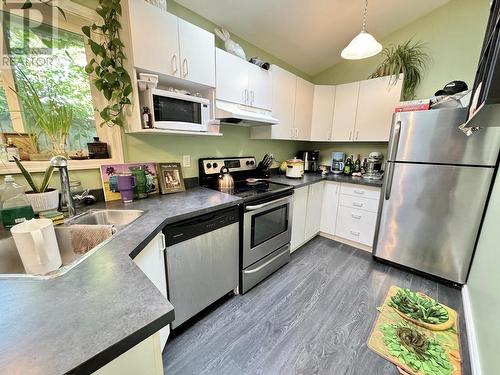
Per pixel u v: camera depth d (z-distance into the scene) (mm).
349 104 2762
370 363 1240
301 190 2371
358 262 2326
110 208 1329
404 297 1756
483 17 2131
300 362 1242
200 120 1600
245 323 1510
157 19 1272
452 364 1235
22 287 590
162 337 1221
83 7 1251
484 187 1723
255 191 1875
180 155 1897
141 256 942
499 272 1237
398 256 2195
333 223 2789
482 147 1687
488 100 573
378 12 2225
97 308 511
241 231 1681
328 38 2463
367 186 2439
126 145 1551
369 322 1522
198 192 1807
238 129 2381
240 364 1227
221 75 1707
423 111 1889
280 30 2195
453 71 2334
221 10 1819
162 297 556
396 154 2080
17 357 386
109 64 1276
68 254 1041
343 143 3225
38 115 1154
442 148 1844
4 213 976
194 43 1475
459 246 1879
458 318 1576
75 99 1354
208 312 1606
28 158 1218
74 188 1282
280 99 2340
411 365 1226
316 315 1584
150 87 1300
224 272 1616
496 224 1457
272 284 1938
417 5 2250
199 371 1188
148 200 1536
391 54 2559
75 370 370
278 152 3027
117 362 471
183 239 1301
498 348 1009
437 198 1927
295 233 2400
